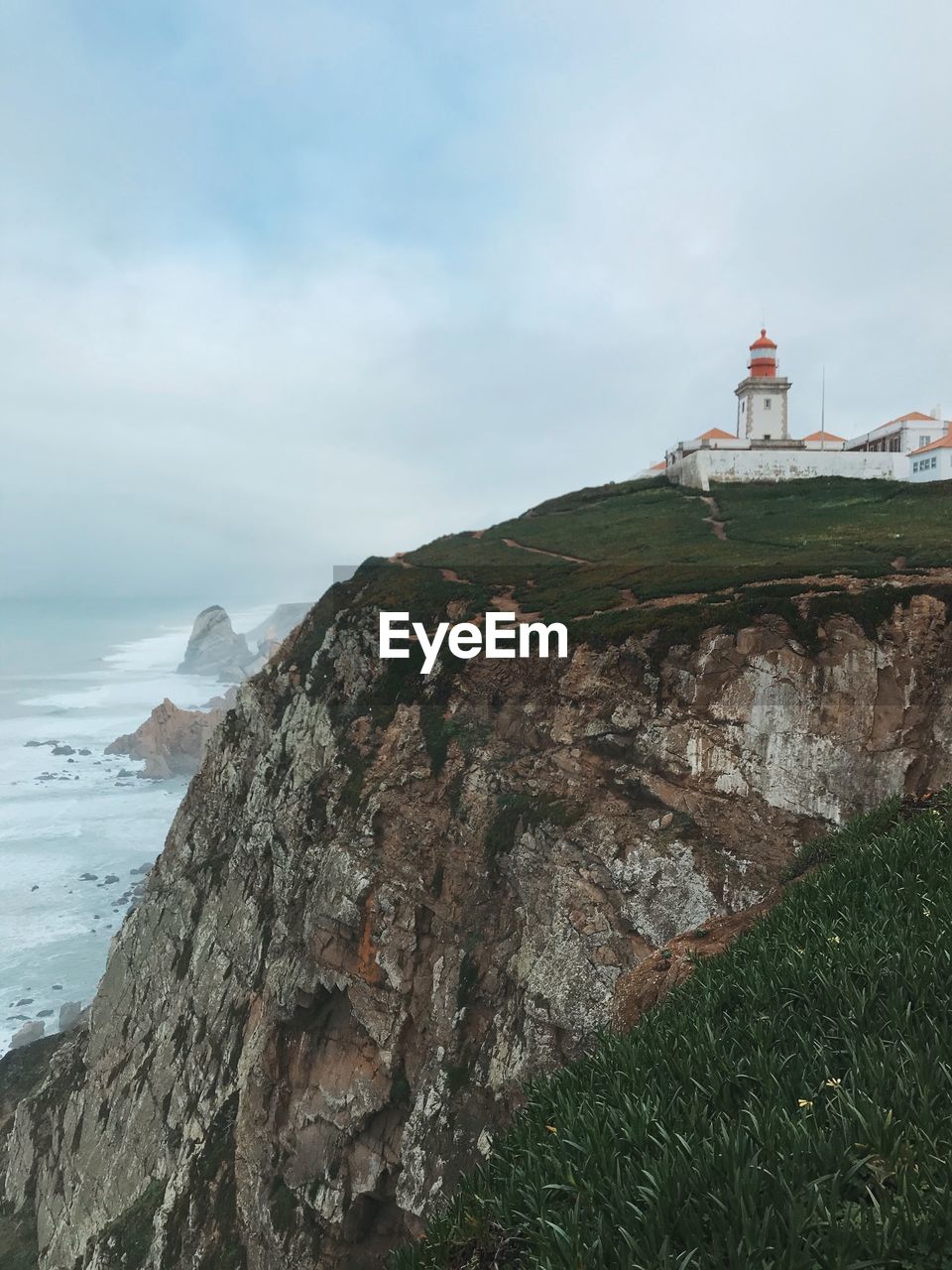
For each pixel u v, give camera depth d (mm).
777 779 27312
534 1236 4230
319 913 30859
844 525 50375
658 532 58062
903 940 6695
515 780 30531
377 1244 26562
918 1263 3350
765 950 7379
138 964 43656
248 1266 28375
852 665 27641
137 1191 35156
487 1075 24828
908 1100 4430
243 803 43406
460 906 29031
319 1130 28453
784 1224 3650
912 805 12453
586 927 25234
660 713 29078
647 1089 5348
